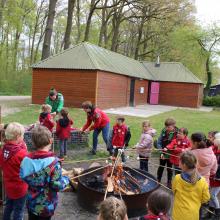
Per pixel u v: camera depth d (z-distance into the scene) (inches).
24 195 168.4
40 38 1993.1
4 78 1507.1
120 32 1936.5
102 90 868.0
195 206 158.7
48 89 880.3
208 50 1663.4
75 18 1790.1
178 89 1301.7
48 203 147.2
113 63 982.4
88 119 366.0
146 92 1267.2
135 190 221.5
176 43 1704.0
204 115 956.0
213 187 213.6
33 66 884.0
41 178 143.3
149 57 1955.0
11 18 1466.5
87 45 935.7
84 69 834.8
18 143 165.9
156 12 1540.4
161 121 686.5
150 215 120.0
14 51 1847.9
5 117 583.2
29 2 1721.2
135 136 479.8
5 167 165.6
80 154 365.4
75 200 232.7
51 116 334.3
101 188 225.8
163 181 287.1
